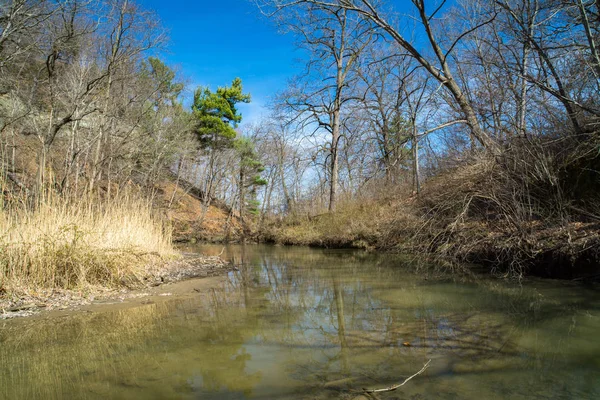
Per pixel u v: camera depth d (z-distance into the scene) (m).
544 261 7.05
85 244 7.47
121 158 17.89
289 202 27.62
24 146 15.10
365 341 4.28
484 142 9.49
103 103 16.25
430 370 3.40
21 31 11.81
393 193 16.03
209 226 29.58
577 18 8.83
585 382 3.07
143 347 4.25
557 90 8.73
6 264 6.57
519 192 8.00
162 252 11.48
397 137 17.83
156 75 21.62
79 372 3.56
